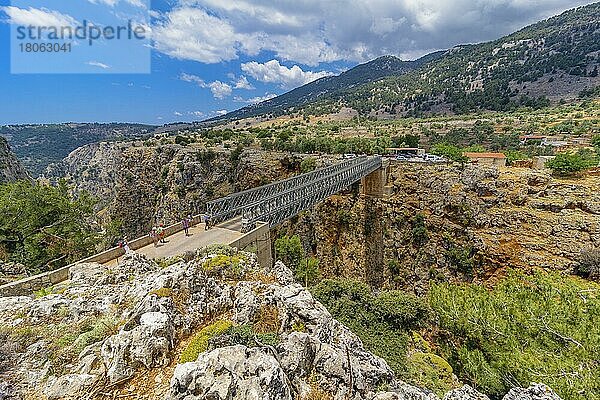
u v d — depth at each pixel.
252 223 28.05
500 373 18.92
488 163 68.62
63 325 11.29
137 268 16.80
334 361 9.09
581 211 50.66
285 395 7.39
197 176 92.12
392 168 65.94
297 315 10.64
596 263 42.78
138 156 106.25
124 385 8.44
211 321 11.10
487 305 21.66
